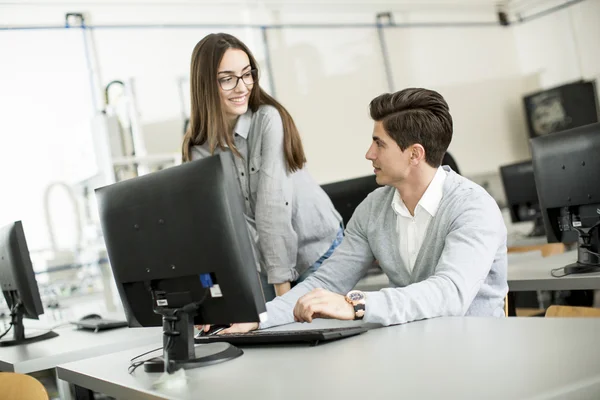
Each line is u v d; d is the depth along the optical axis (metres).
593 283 2.05
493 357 1.15
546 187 2.32
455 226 1.79
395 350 1.32
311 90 6.66
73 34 5.37
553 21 7.92
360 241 2.06
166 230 1.46
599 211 2.19
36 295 2.56
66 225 5.14
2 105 5.03
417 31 7.48
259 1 6.38
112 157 4.80
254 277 1.39
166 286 1.54
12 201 4.98
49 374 2.65
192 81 2.32
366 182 3.07
